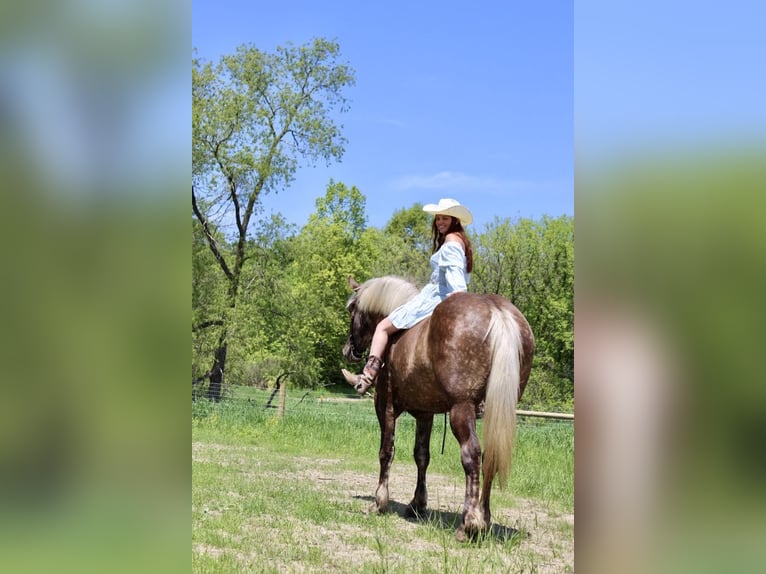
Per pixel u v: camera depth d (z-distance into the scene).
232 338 22.02
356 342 7.12
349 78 24.47
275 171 23.62
